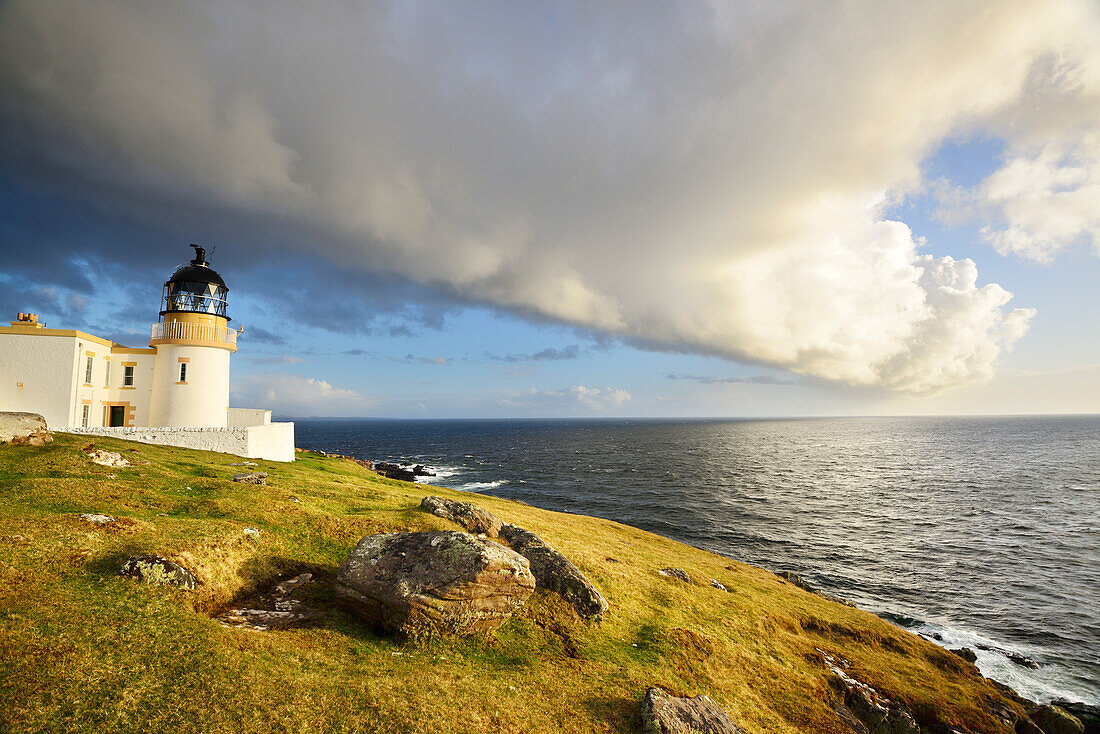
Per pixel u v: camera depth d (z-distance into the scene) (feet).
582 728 43.91
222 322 157.28
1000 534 218.18
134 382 150.71
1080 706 94.02
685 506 265.75
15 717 29.35
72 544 48.65
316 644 46.34
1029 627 128.88
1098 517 246.68
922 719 69.56
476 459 473.26
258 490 86.07
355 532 73.41
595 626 64.39
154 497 71.61
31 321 135.33
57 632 36.55
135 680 34.45
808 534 216.95
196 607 46.80
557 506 258.78
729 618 82.94
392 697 39.93
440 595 50.80
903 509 267.80
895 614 136.87
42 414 127.95
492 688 46.01
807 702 63.57
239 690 35.88
